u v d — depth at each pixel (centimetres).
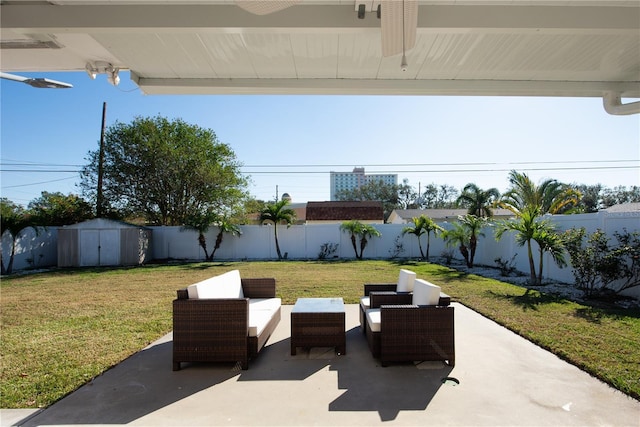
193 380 352
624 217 714
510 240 1173
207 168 2027
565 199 1550
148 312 630
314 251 1811
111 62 479
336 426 266
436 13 350
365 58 442
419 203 4734
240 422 273
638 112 491
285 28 353
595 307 621
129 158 1988
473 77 496
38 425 270
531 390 319
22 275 1241
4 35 399
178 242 1800
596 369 352
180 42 406
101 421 276
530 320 529
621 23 355
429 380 344
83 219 1958
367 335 461
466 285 859
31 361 400
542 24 352
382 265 1388
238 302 381
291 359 408
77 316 608
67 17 354
